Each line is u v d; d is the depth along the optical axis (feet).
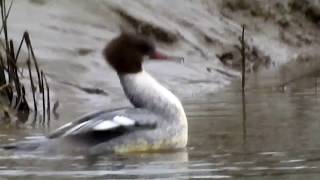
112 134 36.45
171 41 73.15
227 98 56.24
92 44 63.10
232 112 49.19
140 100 38.11
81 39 63.36
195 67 68.23
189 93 59.41
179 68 65.26
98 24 67.05
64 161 34.83
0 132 42.86
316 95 57.26
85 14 67.31
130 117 36.81
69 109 50.98
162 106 37.58
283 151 36.58
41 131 43.09
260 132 41.68
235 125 44.09
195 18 79.56
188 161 34.76
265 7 93.91
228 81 67.97
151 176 31.96
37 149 36.47
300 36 96.73
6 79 53.72
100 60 60.54
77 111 50.14
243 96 53.62
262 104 52.85
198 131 42.24
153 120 37.09
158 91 37.93
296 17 98.73
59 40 62.13
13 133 42.47
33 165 34.14
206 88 62.49
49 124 45.55
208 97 56.95
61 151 36.17
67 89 55.31
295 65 84.74
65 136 36.55
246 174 32.12
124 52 38.86
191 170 32.96
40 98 52.95
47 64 58.18
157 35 72.69
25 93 52.21
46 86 50.78
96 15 68.08
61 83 55.98
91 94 55.31
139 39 39.14
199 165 33.91
